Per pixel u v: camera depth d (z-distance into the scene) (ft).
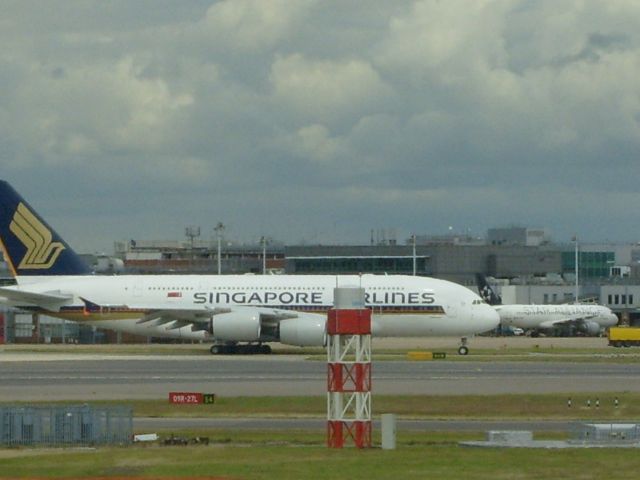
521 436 298.97
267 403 388.57
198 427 339.36
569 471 244.63
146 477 238.68
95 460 264.93
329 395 302.86
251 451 279.49
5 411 306.55
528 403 389.80
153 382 458.09
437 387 436.76
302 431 330.13
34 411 307.37
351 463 255.91
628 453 272.31
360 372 291.17
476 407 382.83
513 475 239.30
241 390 425.69
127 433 309.83
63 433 306.55
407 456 266.98
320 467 249.75
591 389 431.84
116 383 453.99
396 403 390.01
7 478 237.86
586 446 287.48
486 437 312.29
